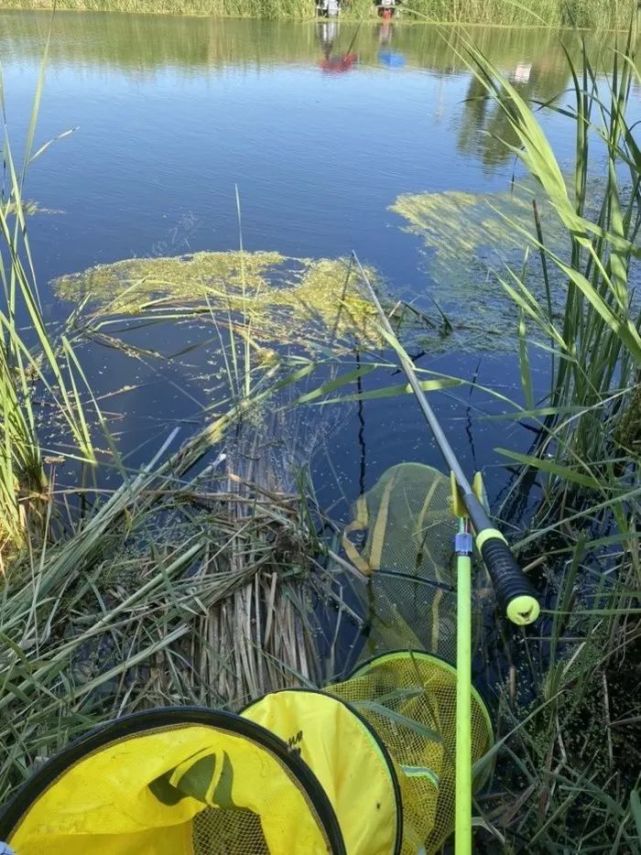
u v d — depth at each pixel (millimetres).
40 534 1958
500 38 9562
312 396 2037
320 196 4266
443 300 3164
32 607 1632
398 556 1924
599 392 1988
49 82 6543
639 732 1484
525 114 1483
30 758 1365
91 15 10172
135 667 1593
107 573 1815
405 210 4094
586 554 1933
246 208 4059
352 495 2164
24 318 2885
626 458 1626
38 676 1494
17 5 10305
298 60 8258
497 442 2395
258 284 3246
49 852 987
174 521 2029
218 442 2332
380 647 1724
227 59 8055
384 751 1177
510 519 2121
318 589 1854
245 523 1994
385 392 1969
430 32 10570
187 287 3186
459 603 1091
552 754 1431
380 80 7473
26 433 2008
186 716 958
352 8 10820
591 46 6492
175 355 2748
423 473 2131
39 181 4328
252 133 5480
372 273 3365
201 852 1198
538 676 1644
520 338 1988
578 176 1860
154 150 4980
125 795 997
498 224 3924
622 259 1392
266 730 948
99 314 2941
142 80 6906
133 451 2279
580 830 1324
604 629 1630
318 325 2955
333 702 1223
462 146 5375
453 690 1445
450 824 1281
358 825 1083
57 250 3475
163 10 10609
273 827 1045
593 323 1973
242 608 1742
